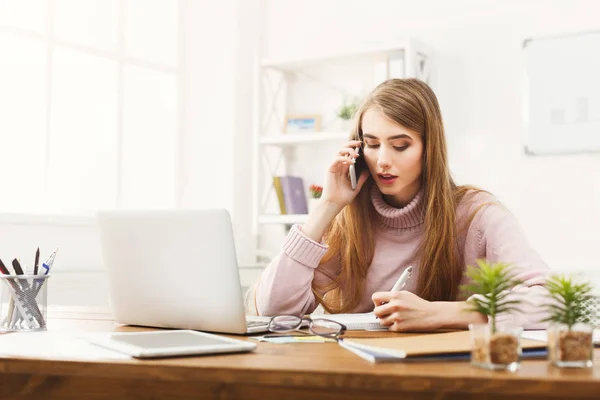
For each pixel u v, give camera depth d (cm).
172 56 387
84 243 328
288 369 90
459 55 338
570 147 311
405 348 100
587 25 311
